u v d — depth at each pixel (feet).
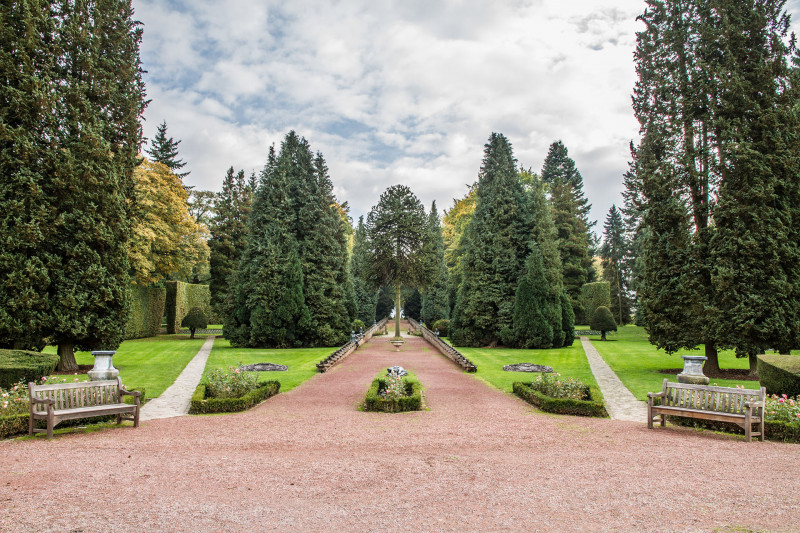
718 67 50.55
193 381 47.26
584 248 135.44
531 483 18.30
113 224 50.85
